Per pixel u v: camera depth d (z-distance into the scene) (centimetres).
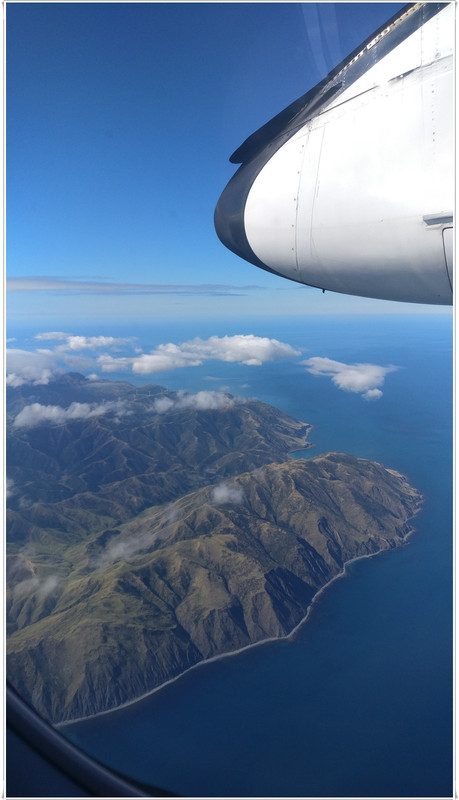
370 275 564
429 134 440
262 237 641
